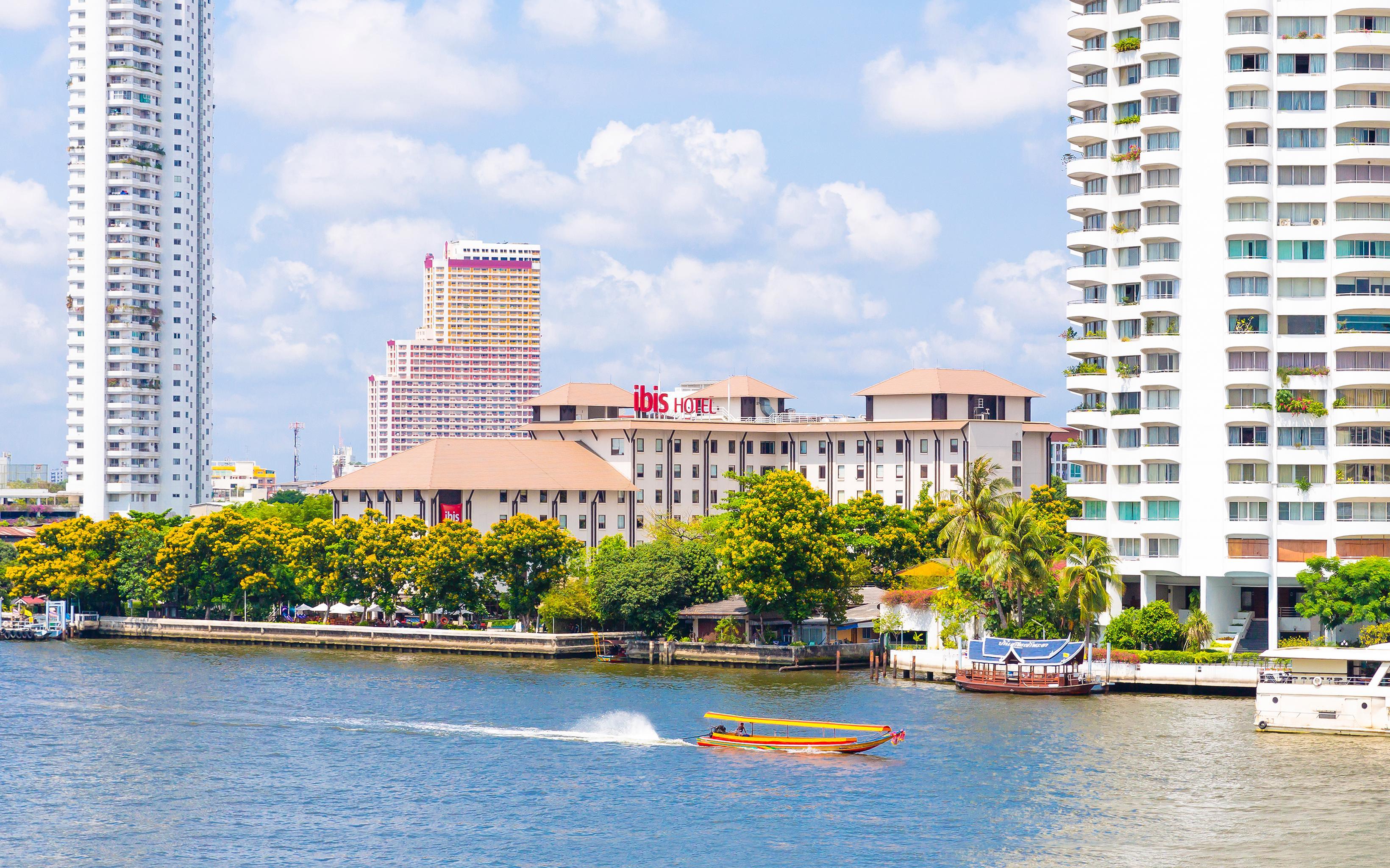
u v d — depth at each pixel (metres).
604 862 166.75
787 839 174.00
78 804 193.00
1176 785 195.00
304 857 169.38
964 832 175.88
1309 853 166.75
